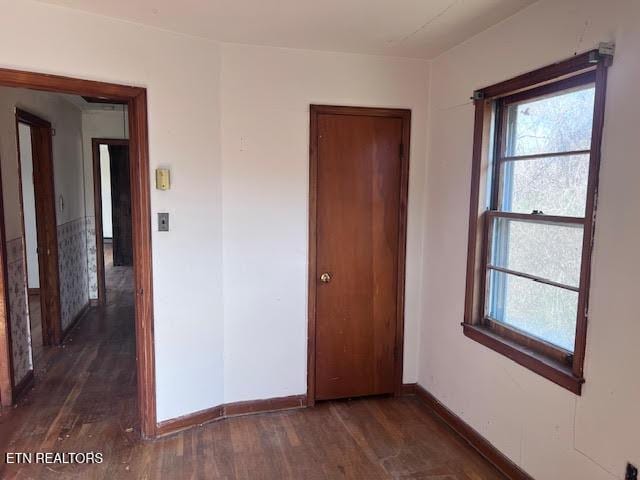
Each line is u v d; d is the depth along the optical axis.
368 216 3.17
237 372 3.05
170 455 2.59
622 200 1.76
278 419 3.02
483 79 2.58
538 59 2.17
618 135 1.78
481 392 2.64
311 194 3.03
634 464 1.73
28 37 2.21
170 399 2.79
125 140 5.66
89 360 3.95
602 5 1.83
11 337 3.10
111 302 5.98
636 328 1.72
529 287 2.38
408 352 3.36
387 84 3.08
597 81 1.86
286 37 2.70
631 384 1.74
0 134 3.03
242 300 3.00
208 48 2.74
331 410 3.15
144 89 2.53
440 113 3.03
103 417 2.98
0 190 2.92
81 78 2.35
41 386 3.43
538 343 2.29
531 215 2.31
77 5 2.26
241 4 2.22
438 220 3.07
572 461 2.01
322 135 3.03
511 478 2.38
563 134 2.16
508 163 2.53
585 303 1.93
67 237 4.77
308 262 3.09
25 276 3.36
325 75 2.97
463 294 2.80
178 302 2.77
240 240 2.95
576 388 1.96
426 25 2.48
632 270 1.73
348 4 2.21
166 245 2.69
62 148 4.64
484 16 2.35
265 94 2.89
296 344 3.14
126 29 2.45
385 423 2.98
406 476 2.43
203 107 2.75
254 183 2.93
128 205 8.57
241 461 2.54
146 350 2.69
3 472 2.40
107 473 2.41
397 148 3.16
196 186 2.76
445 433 2.86
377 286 3.25
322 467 2.50
